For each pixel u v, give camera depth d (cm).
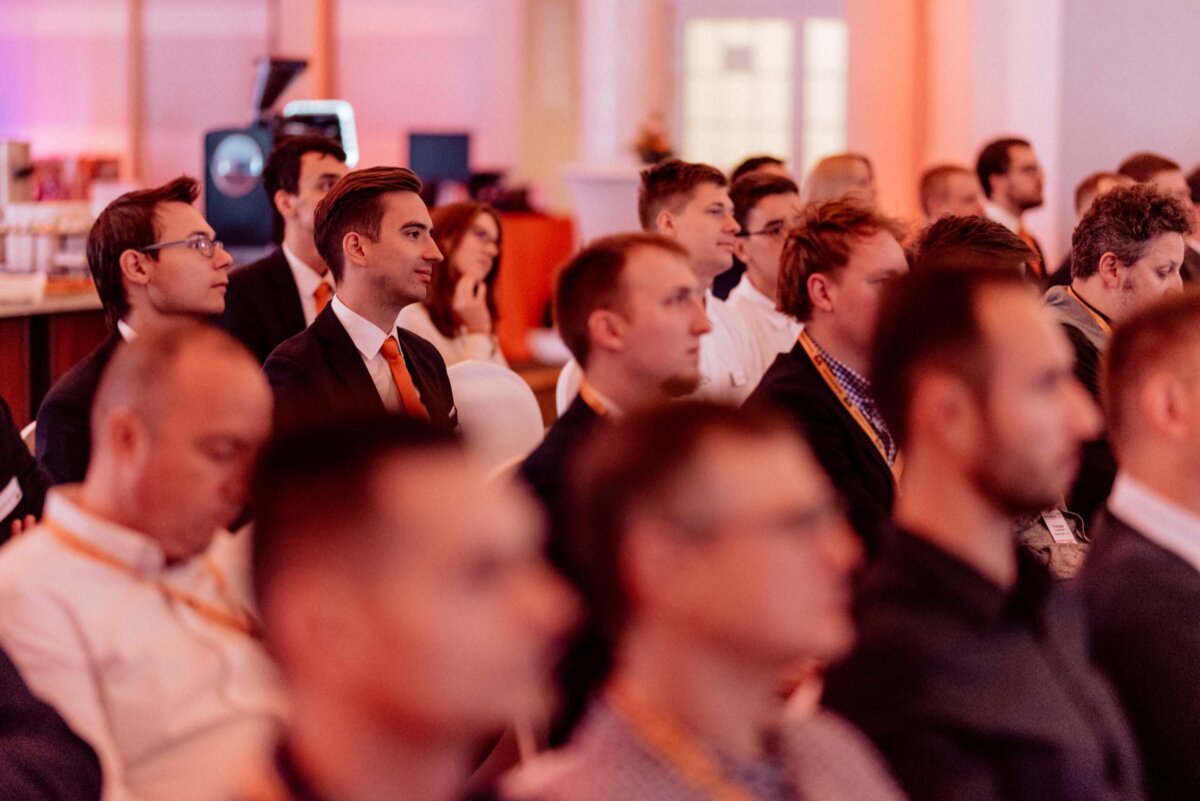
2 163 905
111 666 221
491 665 120
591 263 277
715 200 471
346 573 119
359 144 1647
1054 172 1033
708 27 1528
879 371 203
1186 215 413
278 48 1619
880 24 1266
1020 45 1112
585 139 1383
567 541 226
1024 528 324
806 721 159
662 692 150
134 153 1655
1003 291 196
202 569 233
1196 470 229
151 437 212
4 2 1664
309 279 534
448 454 123
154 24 1647
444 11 1614
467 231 559
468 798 150
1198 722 219
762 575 145
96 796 218
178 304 416
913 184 1290
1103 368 246
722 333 471
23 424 742
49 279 796
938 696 188
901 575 195
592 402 275
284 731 128
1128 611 224
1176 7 981
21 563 223
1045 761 189
